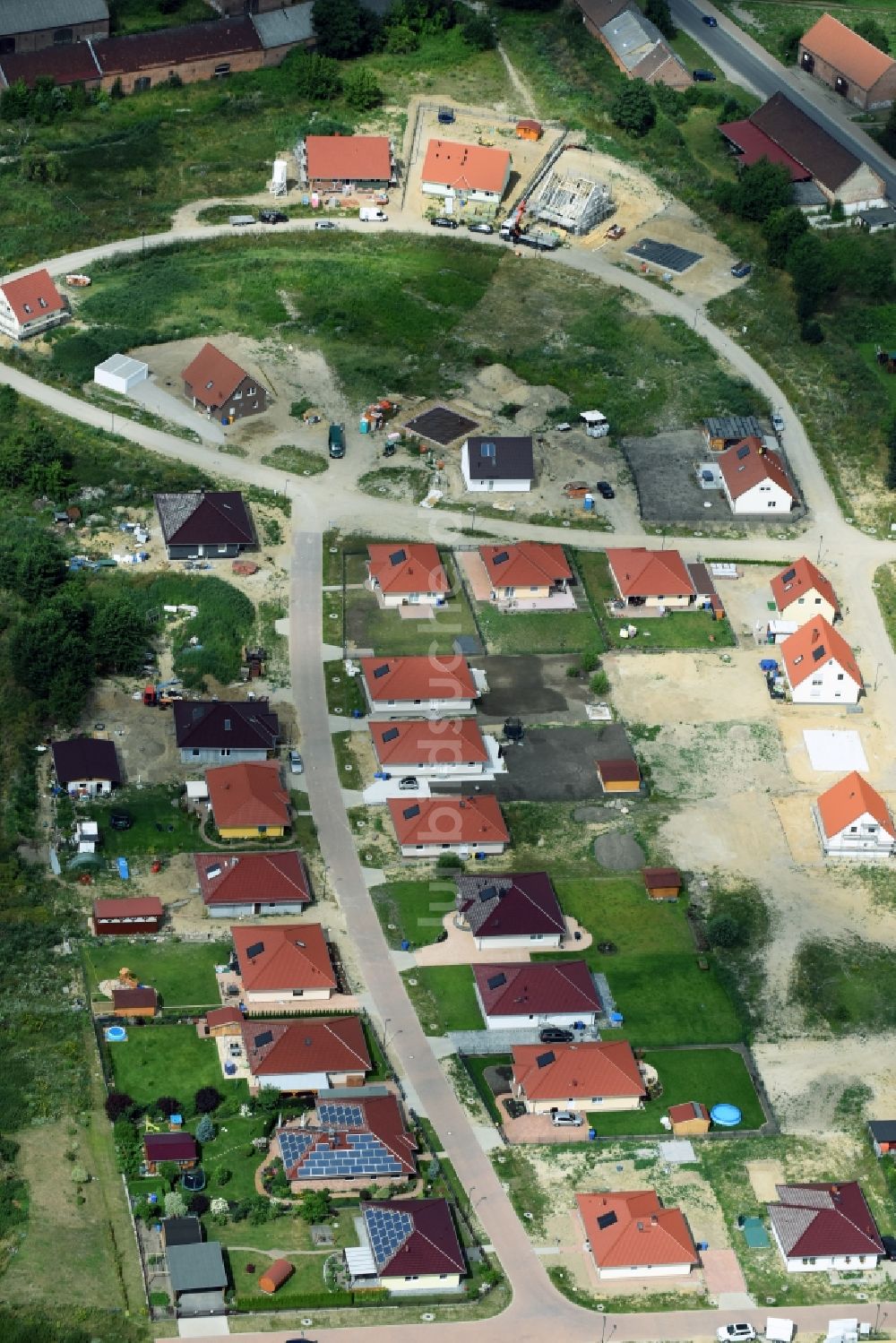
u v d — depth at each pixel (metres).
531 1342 150.88
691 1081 173.25
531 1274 156.00
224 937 183.12
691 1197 163.00
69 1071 169.12
